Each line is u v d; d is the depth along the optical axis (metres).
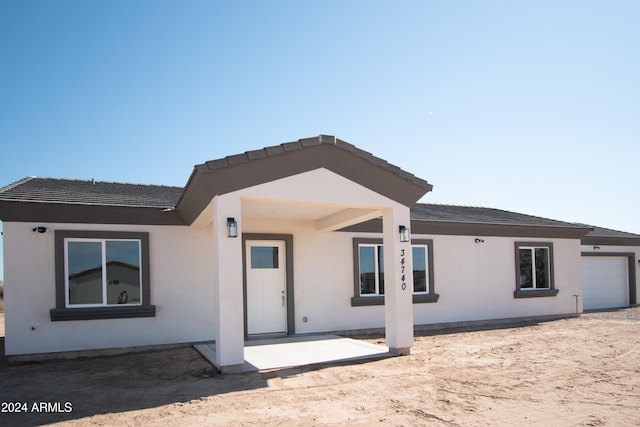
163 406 6.43
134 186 14.02
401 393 6.97
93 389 7.45
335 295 13.27
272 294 12.67
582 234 17.42
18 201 9.95
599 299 20.81
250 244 12.53
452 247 15.07
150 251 11.23
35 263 10.23
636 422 5.73
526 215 19.42
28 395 7.16
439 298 14.70
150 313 10.99
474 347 10.87
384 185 9.69
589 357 9.59
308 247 13.09
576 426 5.62
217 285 8.16
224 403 6.51
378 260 14.04
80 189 12.41
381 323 13.74
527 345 11.12
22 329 10.03
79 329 10.44
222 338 8.10
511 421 5.79
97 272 10.77
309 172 9.02
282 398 6.73
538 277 16.64
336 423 5.73
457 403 6.49
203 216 10.02
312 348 10.41
